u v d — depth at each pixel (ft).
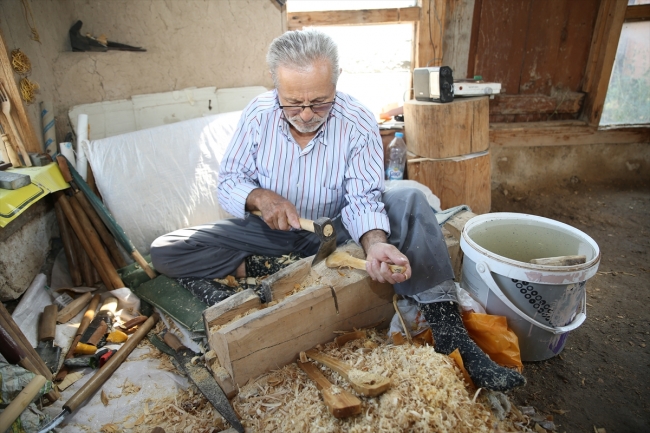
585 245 5.64
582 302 5.75
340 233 6.45
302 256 6.77
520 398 5.38
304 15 10.16
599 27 10.97
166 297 6.47
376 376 4.40
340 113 5.77
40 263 6.93
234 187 5.99
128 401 5.12
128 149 7.56
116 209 7.45
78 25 8.14
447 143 8.77
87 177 7.41
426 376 4.45
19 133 6.81
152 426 4.79
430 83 8.82
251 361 4.79
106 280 7.04
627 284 7.89
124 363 5.69
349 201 5.96
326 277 5.31
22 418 4.49
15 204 5.65
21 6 6.95
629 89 11.80
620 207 11.07
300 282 5.27
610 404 5.31
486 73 11.51
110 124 8.36
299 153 5.84
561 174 12.44
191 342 5.70
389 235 5.56
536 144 11.93
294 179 6.09
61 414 4.71
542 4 10.82
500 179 12.34
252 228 6.51
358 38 11.48
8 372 4.57
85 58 7.98
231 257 6.61
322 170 5.98
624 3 10.50
